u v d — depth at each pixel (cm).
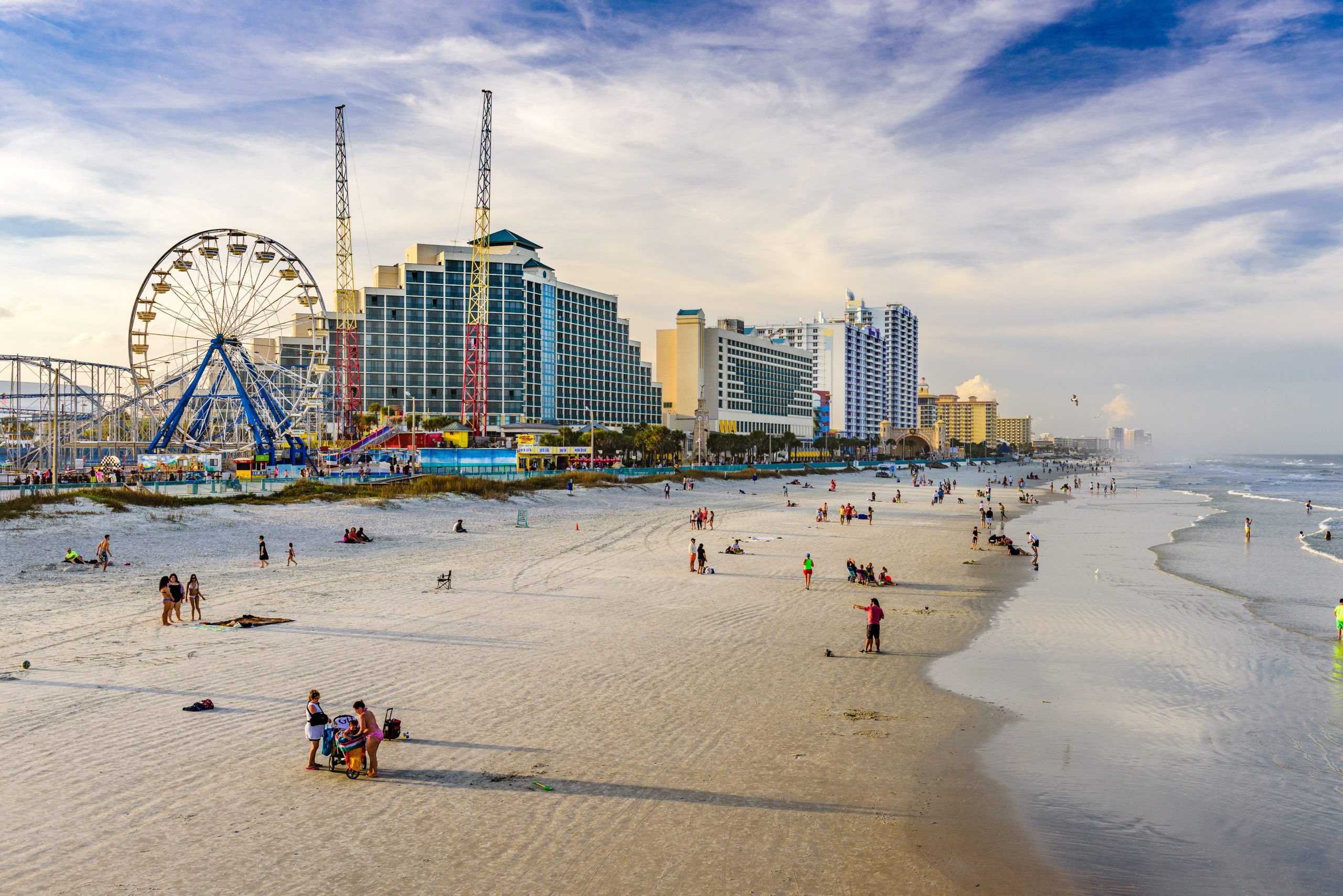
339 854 1306
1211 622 3334
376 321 17888
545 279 19838
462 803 1503
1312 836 1509
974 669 2567
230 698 2025
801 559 5031
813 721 2027
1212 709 2212
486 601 3422
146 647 2489
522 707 2047
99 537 4541
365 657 2455
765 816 1504
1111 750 1898
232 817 1416
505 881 1242
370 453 10950
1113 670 2589
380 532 5672
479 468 11262
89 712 1889
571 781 1617
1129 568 4900
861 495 12238
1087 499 12119
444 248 19038
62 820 1374
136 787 1508
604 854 1338
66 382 9675
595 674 2359
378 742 1608
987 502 10825
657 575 4247
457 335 18375
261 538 4162
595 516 7594
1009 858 1392
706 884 1258
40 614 2877
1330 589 4194
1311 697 2336
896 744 1894
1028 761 1817
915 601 3719
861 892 1262
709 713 2058
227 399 10819
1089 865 1380
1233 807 1616
